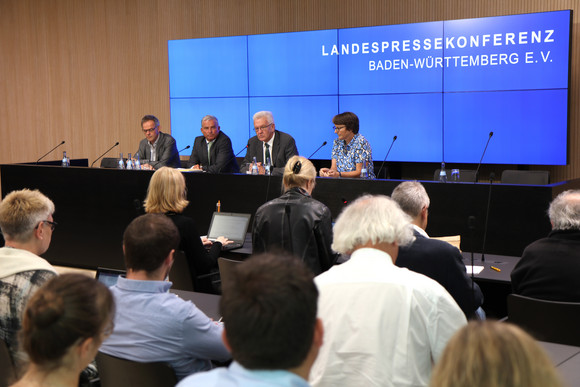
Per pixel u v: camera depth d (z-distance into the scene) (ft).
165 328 6.29
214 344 6.39
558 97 20.54
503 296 13.64
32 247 7.75
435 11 23.22
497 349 2.65
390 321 5.61
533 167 22.20
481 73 21.67
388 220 6.02
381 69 23.38
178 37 28.84
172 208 11.59
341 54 24.07
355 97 23.95
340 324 5.70
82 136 31.63
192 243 11.50
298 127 25.17
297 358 3.42
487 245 13.55
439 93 22.44
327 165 25.04
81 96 31.42
